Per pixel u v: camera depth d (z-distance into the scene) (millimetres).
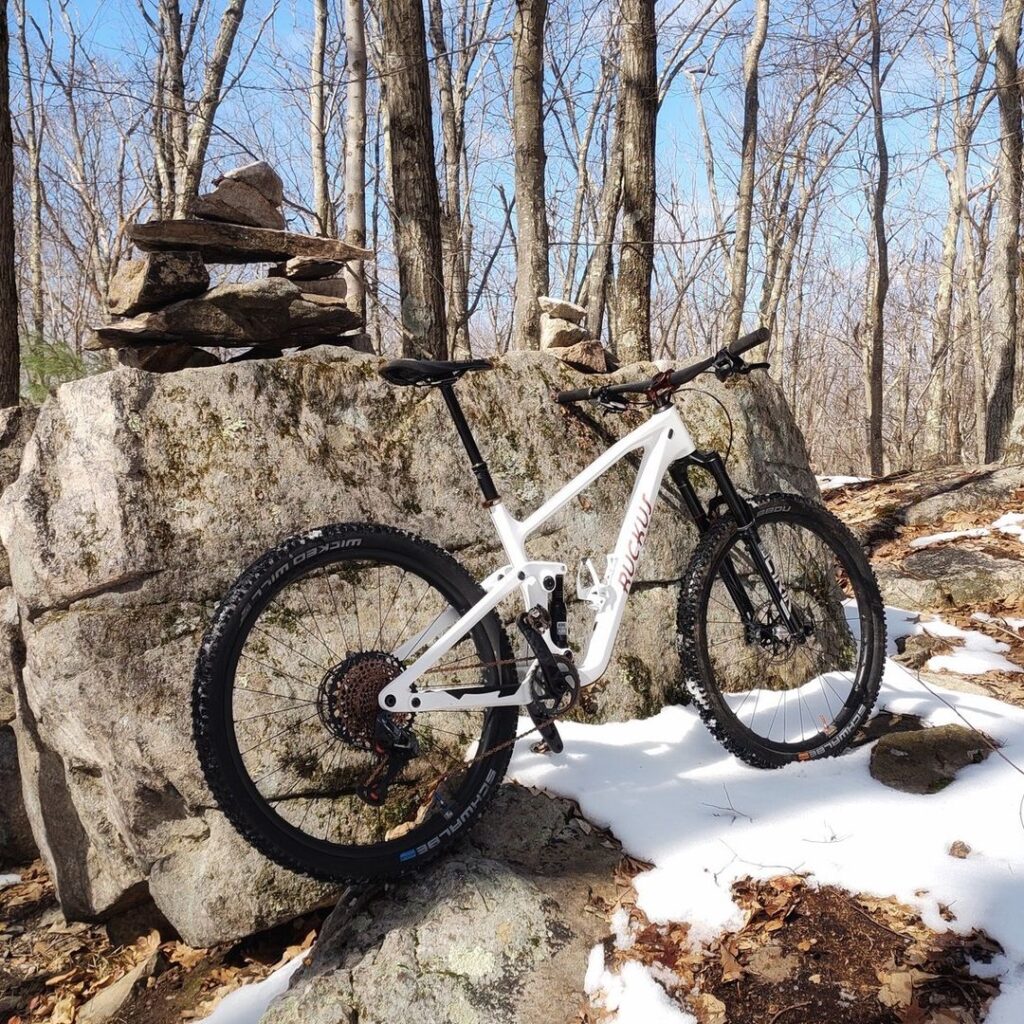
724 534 2941
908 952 2074
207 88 7434
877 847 2412
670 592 3348
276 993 2414
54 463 2533
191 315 3061
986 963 2010
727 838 2498
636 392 2943
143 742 2438
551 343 3688
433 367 2451
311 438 2773
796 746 2918
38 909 3250
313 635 2703
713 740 3039
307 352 2908
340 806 2674
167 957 2822
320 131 9117
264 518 2646
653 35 5754
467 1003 2049
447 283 10977
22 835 3529
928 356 27953
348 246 3447
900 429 26266
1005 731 3021
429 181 4848
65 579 2436
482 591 2545
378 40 11688
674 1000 2012
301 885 2564
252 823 2156
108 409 2506
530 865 2463
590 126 15703
